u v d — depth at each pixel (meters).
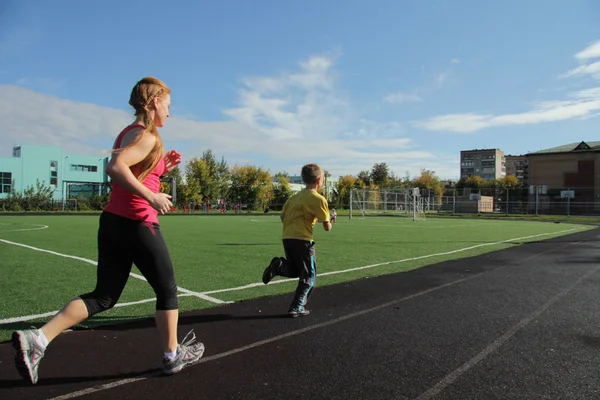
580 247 11.19
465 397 2.46
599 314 4.32
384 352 3.20
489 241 13.08
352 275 6.57
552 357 3.11
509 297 5.08
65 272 6.46
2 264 7.21
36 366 2.32
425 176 89.62
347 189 64.62
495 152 128.50
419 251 10.05
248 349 3.25
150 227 2.56
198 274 6.55
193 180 54.84
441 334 3.64
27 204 42.38
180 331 3.69
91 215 32.12
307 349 3.26
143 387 2.56
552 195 60.84
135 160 2.38
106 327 3.75
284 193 63.31
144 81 2.64
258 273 6.67
